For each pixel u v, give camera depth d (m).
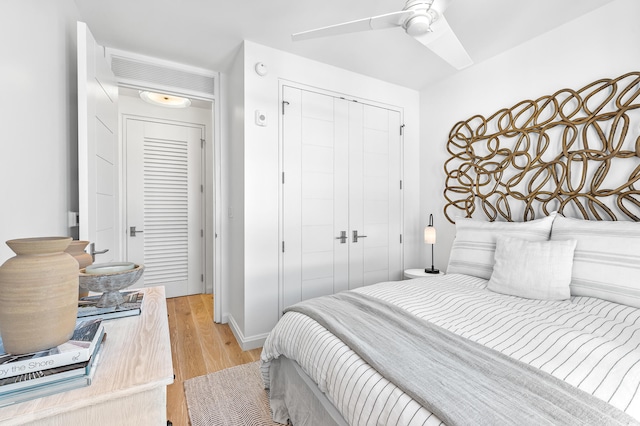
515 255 1.87
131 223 3.54
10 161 1.07
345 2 1.94
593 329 1.28
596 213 1.97
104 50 2.46
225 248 3.02
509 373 0.92
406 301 1.61
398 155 3.29
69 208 1.72
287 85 2.60
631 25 1.84
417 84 3.25
